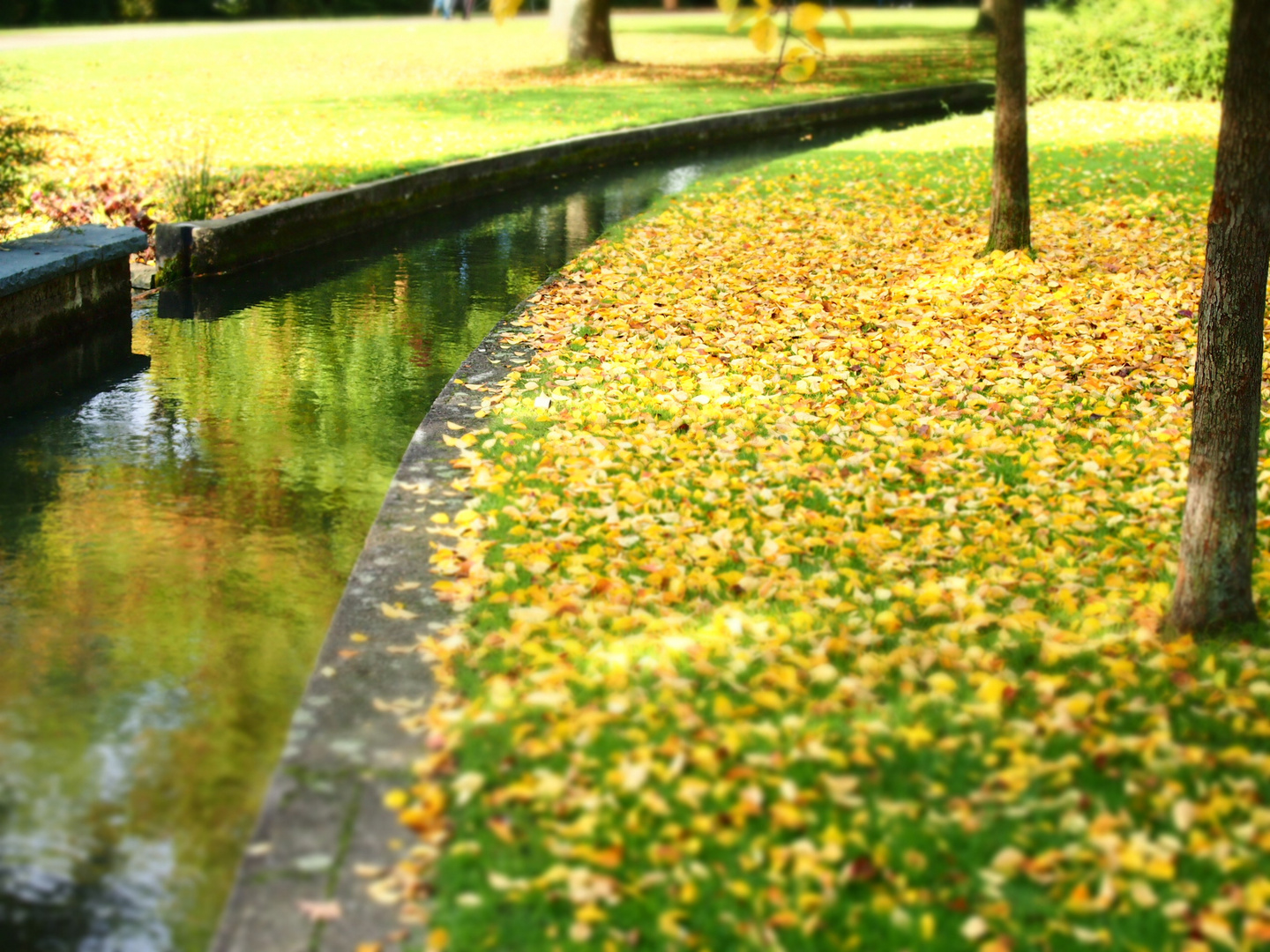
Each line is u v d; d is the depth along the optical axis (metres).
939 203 13.26
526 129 18.14
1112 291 9.17
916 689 4.10
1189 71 20.70
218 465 6.77
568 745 3.73
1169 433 6.36
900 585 4.76
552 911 3.07
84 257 9.05
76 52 26.36
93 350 8.82
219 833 3.74
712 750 3.62
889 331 8.43
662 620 4.47
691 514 5.44
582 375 7.53
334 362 8.64
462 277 11.09
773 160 17.66
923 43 33.97
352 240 12.59
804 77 4.24
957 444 6.34
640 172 16.98
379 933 3.02
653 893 3.12
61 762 4.10
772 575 4.86
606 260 10.93
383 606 4.64
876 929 3.01
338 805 3.48
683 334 8.45
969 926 2.99
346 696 4.04
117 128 16.67
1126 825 3.37
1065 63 21.88
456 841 3.33
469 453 6.21
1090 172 14.60
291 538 5.90
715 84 24.36
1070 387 7.14
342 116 18.98
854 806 3.44
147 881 3.52
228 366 8.52
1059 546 5.16
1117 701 4.02
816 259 10.65
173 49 27.98
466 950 2.95
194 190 11.98
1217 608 4.46
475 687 4.07
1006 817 3.42
